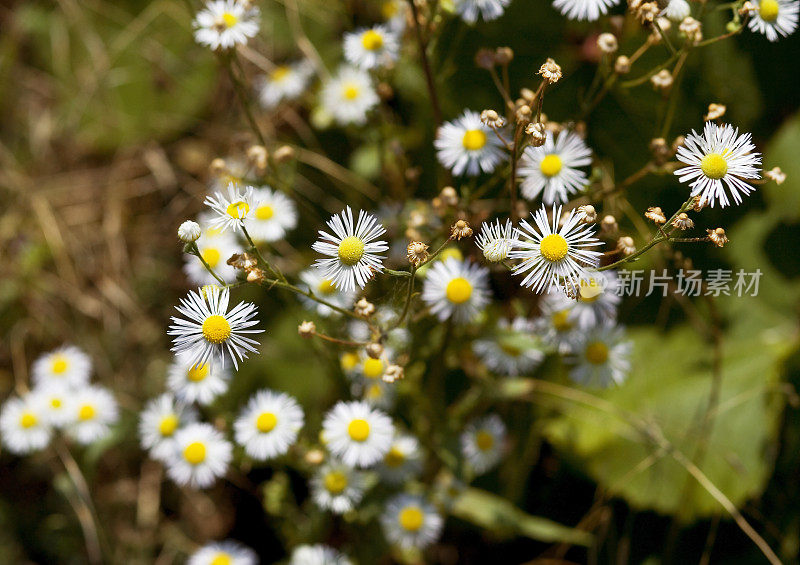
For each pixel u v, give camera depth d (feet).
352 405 1.58
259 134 1.63
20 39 2.01
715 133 1.43
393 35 1.65
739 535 1.71
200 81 1.94
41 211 1.96
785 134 1.76
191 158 1.95
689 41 1.52
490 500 1.70
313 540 1.69
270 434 1.59
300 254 1.78
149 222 1.96
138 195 1.97
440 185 1.72
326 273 1.44
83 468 1.80
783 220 1.76
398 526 1.63
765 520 1.70
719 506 1.69
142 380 1.90
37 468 1.86
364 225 1.44
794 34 1.74
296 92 1.81
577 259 1.44
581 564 1.75
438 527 1.63
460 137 1.56
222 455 1.62
